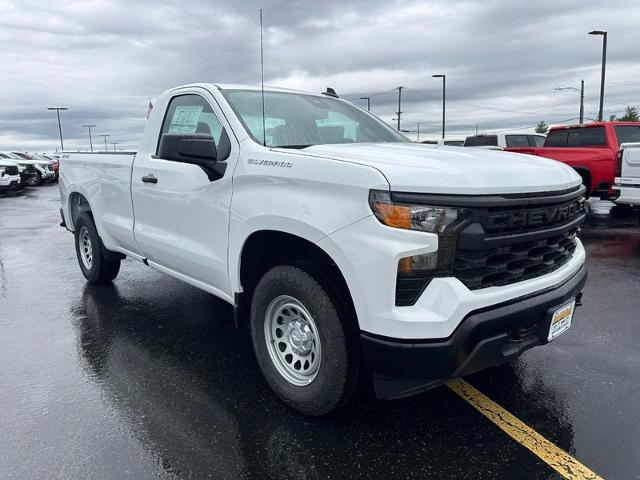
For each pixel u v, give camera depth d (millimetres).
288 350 3174
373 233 2498
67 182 6055
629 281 6000
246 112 3627
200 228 3676
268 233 3141
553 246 2957
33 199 20844
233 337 4395
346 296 2793
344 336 2758
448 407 3188
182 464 2652
